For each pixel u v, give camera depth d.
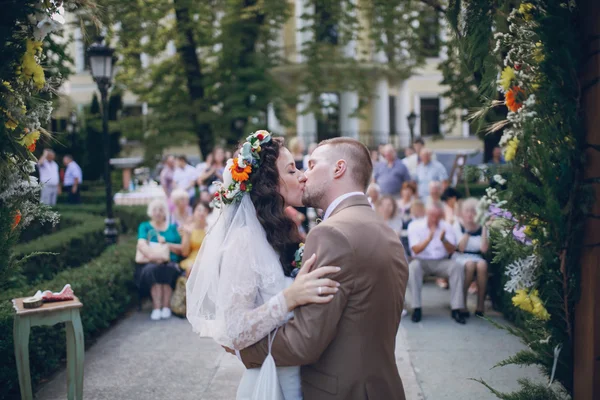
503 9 2.78
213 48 14.27
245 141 2.60
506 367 4.75
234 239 2.40
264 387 2.23
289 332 2.18
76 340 3.76
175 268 6.65
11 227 3.23
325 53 13.62
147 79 14.37
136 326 6.23
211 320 2.47
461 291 6.26
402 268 2.30
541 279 2.68
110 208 8.84
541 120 2.58
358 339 2.17
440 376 4.59
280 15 12.70
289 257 2.54
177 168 12.86
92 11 3.44
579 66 2.54
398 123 27.17
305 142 23.92
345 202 2.34
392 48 11.74
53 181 15.38
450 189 7.77
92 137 20.75
